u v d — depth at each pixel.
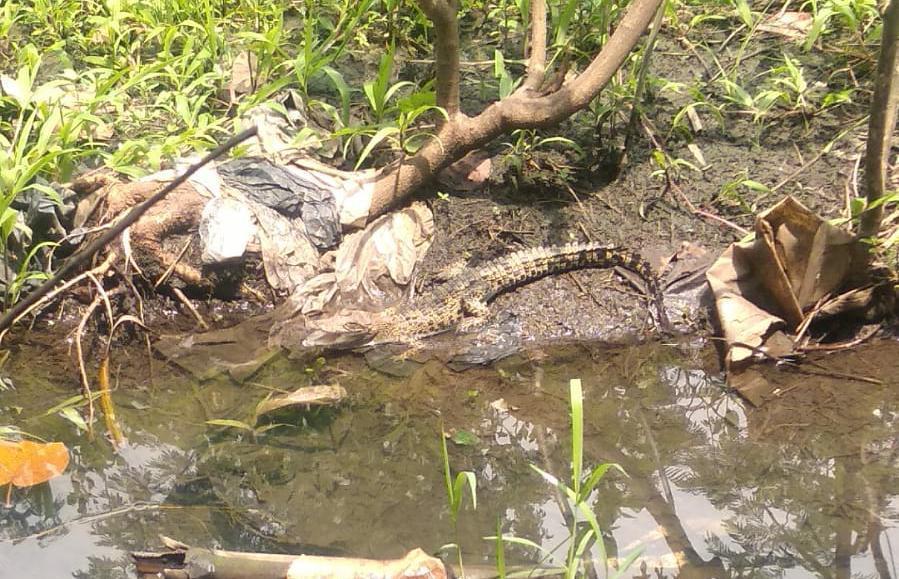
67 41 5.56
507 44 5.55
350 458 4.56
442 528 4.37
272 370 4.82
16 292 4.84
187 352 4.86
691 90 5.22
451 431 4.64
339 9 5.57
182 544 4.25
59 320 4.91
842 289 4.83
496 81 5.41
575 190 5.16
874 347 4.81
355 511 4.41
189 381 4.78
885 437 4.58
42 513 4.39
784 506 4.42
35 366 4.80
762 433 4.62
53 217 4.93
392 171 5.04
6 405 4.68
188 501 4.43
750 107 5.27
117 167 4.96
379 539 4.33
